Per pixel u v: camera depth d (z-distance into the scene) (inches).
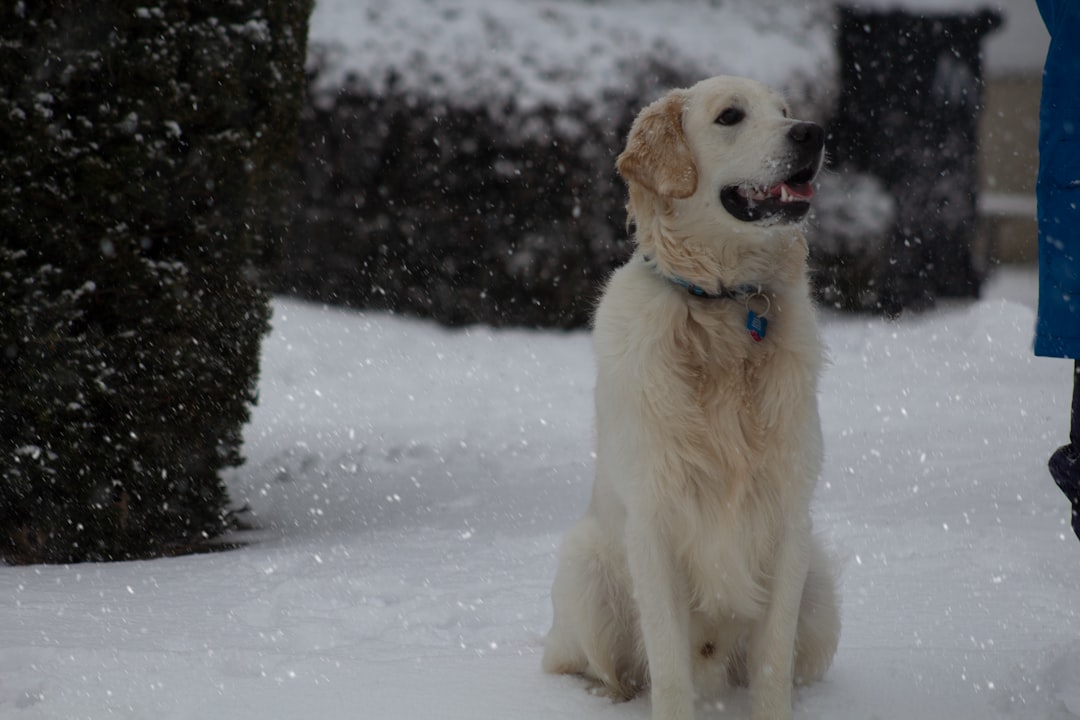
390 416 516.4
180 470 315.0
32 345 292.4
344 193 646.5
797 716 175.3
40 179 292.5
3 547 304.8
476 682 191.8
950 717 171.3
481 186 633.0
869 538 287.7
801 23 746.8
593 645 190.4
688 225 187.2
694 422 173.5
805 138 182.4
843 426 471.5
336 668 197.8
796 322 180.9
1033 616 221.9
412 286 649.6
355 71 636.7
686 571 179.5
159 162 303.6
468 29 658.8
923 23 724.7
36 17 290.5
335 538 324.8
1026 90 1224.8
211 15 315.9
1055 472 187.5
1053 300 181.9
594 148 629.6
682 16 735.7
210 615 237.3
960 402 517.7
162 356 306.8
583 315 644.7
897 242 729.0
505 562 286.4
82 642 213.6
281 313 642.8
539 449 452.1
